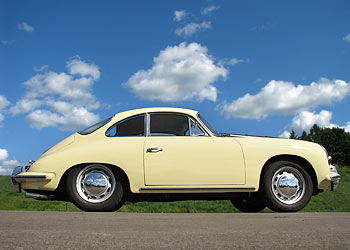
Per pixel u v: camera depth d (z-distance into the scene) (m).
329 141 76.25
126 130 5.16
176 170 4.95
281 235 2.39
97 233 2.48
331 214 4.42
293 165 5.16
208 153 5.03
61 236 2.34
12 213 4.36
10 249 1.93
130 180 4.91
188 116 5.29
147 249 1.95
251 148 5.12
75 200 4.88
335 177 5.29
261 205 6.15
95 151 4.94
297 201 5.11
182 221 3.36
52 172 4.90
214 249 1.94
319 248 1.96
